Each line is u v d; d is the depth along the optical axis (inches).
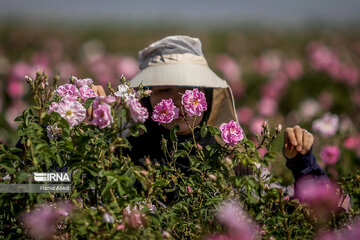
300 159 205.0
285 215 158.9
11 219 164.9
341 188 187.3
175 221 167.5
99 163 155.6
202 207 176.9
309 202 196.2
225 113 246.5
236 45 1471.5
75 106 154.1
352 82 747.4
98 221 145.9
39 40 1552.7
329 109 597.6
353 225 171.0
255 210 152.6
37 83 157.6
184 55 217.3
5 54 1127.6
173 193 202.1
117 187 147.5
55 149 160.2
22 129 154.7
